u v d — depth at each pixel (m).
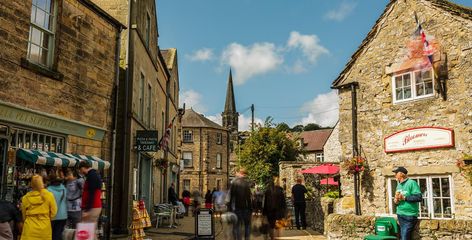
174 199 22.80
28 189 9.80
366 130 14.05
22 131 9.87
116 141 14.23
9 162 9.31
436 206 12.29
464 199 11.59
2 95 9.15
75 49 11.67
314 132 63.50
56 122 10.73
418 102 12.88
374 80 14.06
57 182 8.23
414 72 13.11
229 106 98.94
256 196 15.11
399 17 13.62
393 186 13.27
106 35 13.14
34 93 10.09
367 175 13.80
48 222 7.31
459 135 11.89
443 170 12.06
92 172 8.77
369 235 10.25
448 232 9.45
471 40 11.90
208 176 53.34
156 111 21.52
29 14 10.01
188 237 13.73
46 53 10.78
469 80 11.84
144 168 18.41
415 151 12.78
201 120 55.38
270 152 38.31
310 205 17.17
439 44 12.54
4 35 9.24
